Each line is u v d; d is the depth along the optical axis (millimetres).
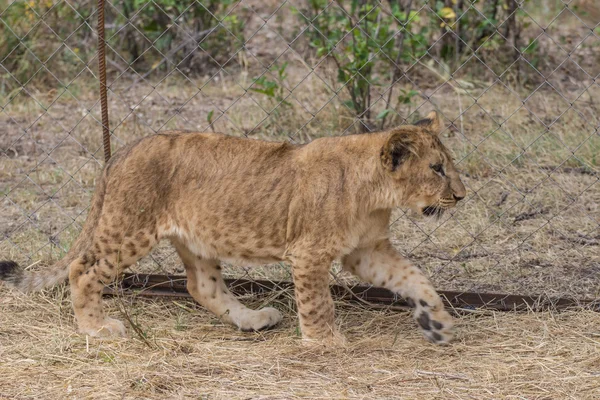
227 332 9195
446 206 8695
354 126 14492
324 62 16562
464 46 17859
